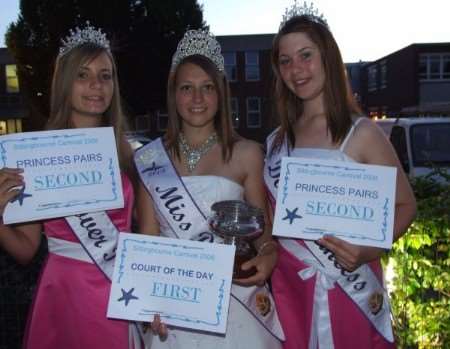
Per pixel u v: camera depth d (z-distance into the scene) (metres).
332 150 2.17
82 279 2.31
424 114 18.23
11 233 2.24
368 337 2.26
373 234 2.03
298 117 2.38
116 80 2.45
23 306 3.16
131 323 2.36
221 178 2.31
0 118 27.44
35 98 21.94
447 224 2.90
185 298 2.08
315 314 2.27
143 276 2.11
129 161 2.48
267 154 2.41
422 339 3.09
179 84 2.31
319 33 2.15
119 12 20.89
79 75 2.28
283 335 2.36
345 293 2.26
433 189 3.44
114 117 2.47
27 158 2.14
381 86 33.06
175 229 2.34
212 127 2.38
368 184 2.05
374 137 2.14
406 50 27.58
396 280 3.02
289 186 2.10
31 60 21.14
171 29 21.75
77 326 2.29
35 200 2.14
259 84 27.22
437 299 3.09
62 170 2.18
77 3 20.48
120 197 2.24
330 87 2.17
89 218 2.34
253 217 2.12
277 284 2.40
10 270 3.13
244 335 2.27
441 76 26.61
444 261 2.93
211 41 2.33
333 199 2.07
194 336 2.25
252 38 27.06
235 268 2.17
